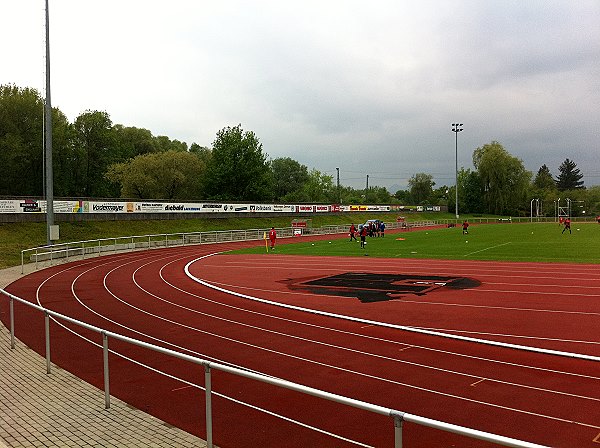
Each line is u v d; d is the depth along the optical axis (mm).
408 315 16391
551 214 131625
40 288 24000
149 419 8086
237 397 9133
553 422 7711
